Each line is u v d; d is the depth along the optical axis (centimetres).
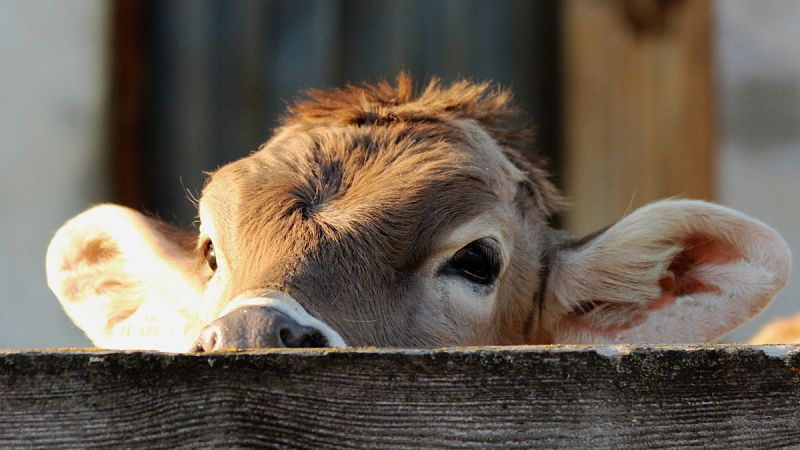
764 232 781
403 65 1725
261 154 781
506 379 441
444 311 714
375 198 709
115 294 911
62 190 1627
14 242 1602
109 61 1645
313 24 1712
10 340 1584
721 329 821
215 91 1686
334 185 722
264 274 644
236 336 564
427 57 1728
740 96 1778
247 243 686
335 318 638
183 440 431
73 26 1636
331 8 1719
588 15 1644
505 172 853
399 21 1722
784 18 1775
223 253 709
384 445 435
